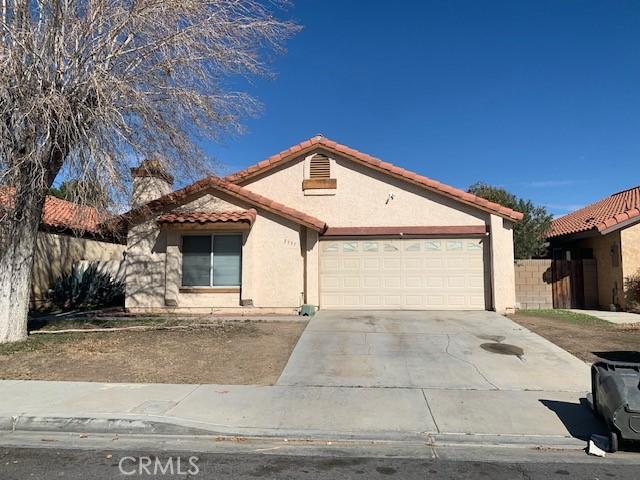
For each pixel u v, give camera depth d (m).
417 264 15.95
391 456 5.42
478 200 15.59
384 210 16.17
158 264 15.28
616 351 10.00
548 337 11.34
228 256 15.06
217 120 12.56
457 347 10.40
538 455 5.47
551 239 21.17
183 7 11.32
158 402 6.93
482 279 15.79
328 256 16.16
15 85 9.61
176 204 15.30
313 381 8.09
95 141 10.30
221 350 10.11
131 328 12.23
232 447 5.68
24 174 10.11
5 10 10.07
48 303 17.91
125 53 11.11
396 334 11.68
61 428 6.22
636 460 5.34
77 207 11.07
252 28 12.07
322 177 16.50
